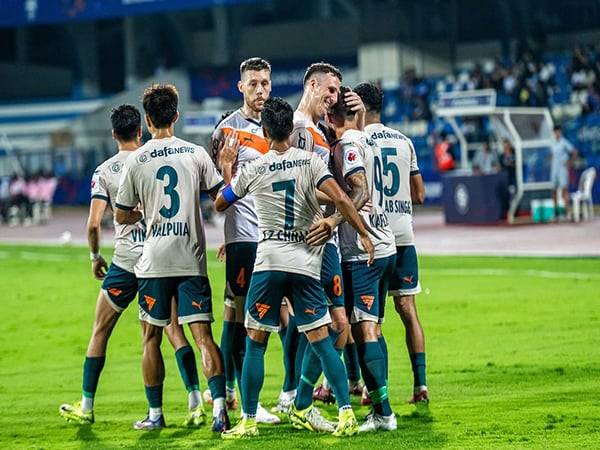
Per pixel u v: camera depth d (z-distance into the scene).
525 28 59.72
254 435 11.79
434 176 55.41
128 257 12.83
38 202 58.31
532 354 16.44
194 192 12.27
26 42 80.75
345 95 12.36
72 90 78.69
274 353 17.78
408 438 11.47
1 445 12.07
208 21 73.12
